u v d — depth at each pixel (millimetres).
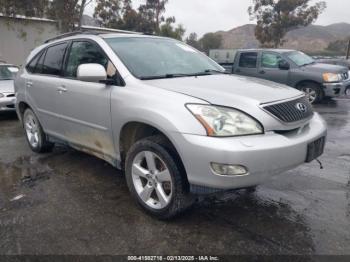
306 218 3293
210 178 2777
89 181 4270
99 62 3902
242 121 2832
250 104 2922
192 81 3518
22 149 5750
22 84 5316
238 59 11258
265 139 2832
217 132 2770
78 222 3266
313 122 3443
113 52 3799
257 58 10797
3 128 7520
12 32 18781
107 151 3855
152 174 3262
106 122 3674
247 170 2736
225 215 3363
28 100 5148
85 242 2939
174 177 3029
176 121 2902
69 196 3846
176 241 2936
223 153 2691
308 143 3090
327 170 4559
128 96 3369
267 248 2824
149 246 2871
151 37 4477
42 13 16891
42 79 4762
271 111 2957
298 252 2766
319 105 9977
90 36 4184
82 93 3938
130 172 3467
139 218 3320
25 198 3816
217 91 3129
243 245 2869
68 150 5562
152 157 3217
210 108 2869
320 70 9781
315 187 4008
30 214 3439
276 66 10438
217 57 15781
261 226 3158
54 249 2850
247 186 2803
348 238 2951
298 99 3332
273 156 2809
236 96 3014
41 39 19984
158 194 3217
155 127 3072
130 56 3834
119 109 3432
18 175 4535
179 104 2971
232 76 4062
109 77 3684
